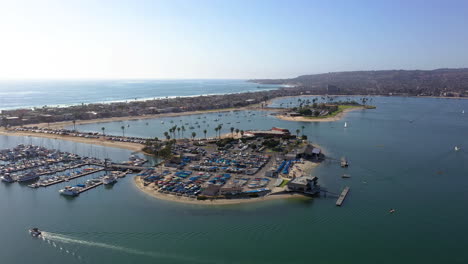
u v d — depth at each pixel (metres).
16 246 114.31
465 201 151.62
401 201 151.38
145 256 106.75
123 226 126.81
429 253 108.62
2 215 139.25
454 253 108.50
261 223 128.75
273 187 166.62
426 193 161.88
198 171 198.25
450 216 136.00
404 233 121.75
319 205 146.00
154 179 181.12
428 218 134.00
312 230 123.31
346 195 158.00
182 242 114.88
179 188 164.88
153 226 126.38
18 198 158.62
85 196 159.50
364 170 199.50
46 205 149.25
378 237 118.56
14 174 196.25
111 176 182.25
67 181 183.25
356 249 110.62
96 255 108.00
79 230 124.75
